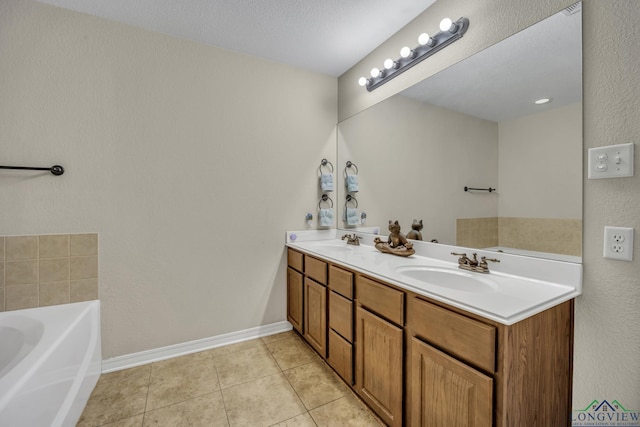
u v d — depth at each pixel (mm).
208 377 1803
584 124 1125
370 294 1463
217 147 2141
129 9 1711
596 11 1078
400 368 1261
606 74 1061
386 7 1735
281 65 2369
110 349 1853
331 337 1808
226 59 2158
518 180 1353
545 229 1263
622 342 1052
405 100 1951
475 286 1365
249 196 2271
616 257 1052
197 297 2111
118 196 1845
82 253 1758
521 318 916
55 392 1212
